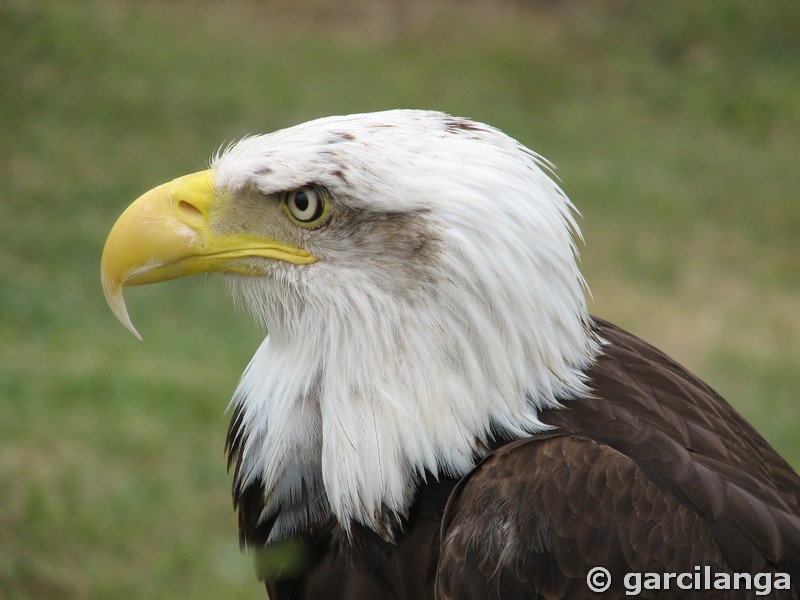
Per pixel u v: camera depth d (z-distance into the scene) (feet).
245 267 20.59
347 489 19.36
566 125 86.48
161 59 87.97
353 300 19.62
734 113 90.33
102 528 39.17
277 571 20.58
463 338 19.13
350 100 85.81
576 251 20.72
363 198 19.35
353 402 19.49
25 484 41.01
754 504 18.74
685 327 59.98
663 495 18.29
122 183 71.67
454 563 18.42
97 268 61.52
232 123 80.94
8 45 85.92
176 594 36.68
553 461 18.48
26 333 53.72
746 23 100.12
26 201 67.97
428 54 94.84
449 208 19.08
